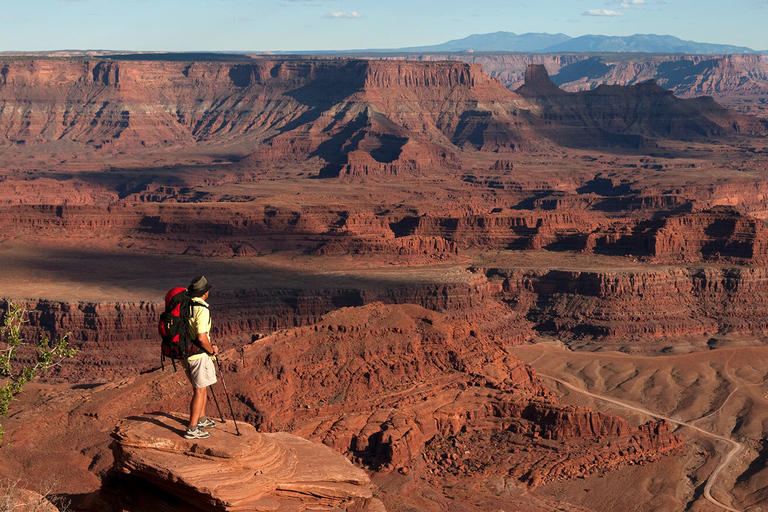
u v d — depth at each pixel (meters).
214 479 23.08
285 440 26.56
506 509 81.50
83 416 78.94
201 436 24.23
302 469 24.84
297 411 91.12
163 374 87.50
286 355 95.94
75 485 56.06
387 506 67.19
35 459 59.16
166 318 24.11
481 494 84.31
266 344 96.81
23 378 33.97
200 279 24.81
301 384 95.38
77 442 74.44
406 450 86.94
